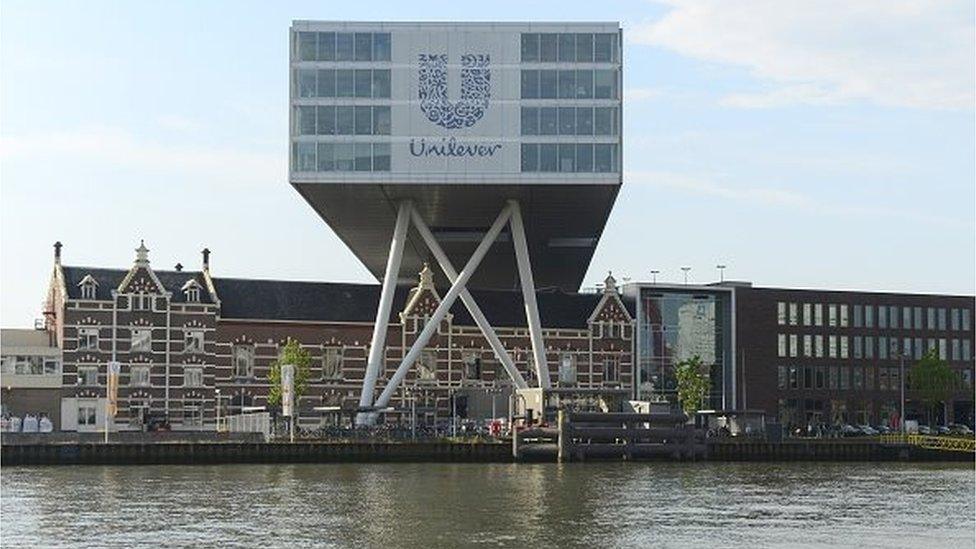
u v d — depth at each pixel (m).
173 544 63.25
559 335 163.00
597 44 138.00
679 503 82.88
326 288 158.38
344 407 142.75
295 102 136.88
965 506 83.25
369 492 89.00
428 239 145.50
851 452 140.12
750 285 182.62
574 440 127.12
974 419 194.38
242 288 155.25
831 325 186.50
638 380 172.25
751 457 135.75
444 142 137.12
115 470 112.38
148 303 149.50
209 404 150.62
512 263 186.50
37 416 146.00
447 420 151.50
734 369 178.75
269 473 108.44
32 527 69.06
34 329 156.25
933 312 193.38
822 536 67.88
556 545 63.66
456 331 157.88
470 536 66.25
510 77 137.62
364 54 137.62
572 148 137.50
